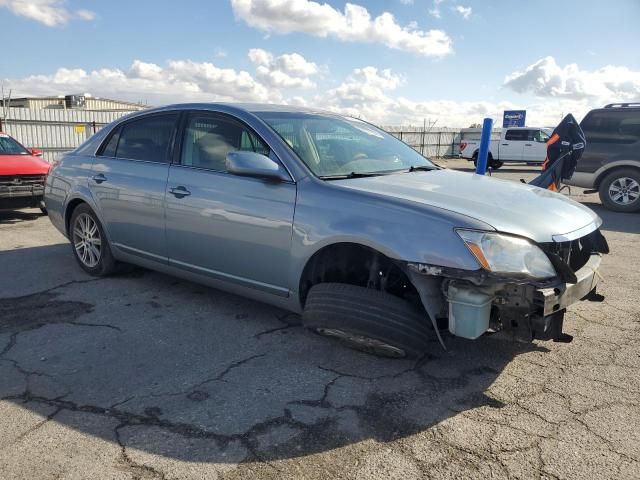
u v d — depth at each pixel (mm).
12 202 8422
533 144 24406
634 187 10180
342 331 3141
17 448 2498
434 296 2939
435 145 36156
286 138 3707
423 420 2738
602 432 2623
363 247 3164
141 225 4480
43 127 23266
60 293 4742
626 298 4680
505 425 2691
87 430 2646
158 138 4496
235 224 3715
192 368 3318
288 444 2533
